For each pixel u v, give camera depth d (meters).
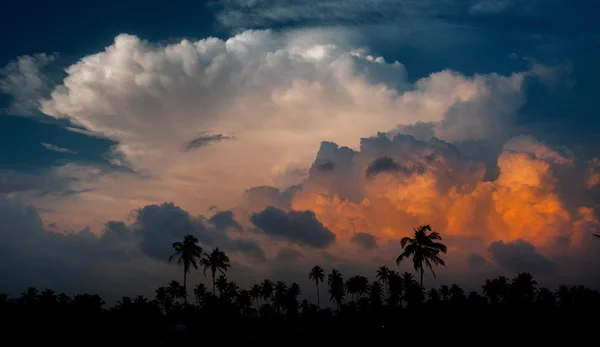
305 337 69.19
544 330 56.78
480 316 59.50
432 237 71.62
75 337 61.44
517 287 124.69
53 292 83.81
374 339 60.59
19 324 60.88
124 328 65.56
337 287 165.00
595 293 61.59
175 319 83.88
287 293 157.75
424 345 55.69
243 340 69.75
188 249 111.69
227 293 149.88
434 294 113.75
